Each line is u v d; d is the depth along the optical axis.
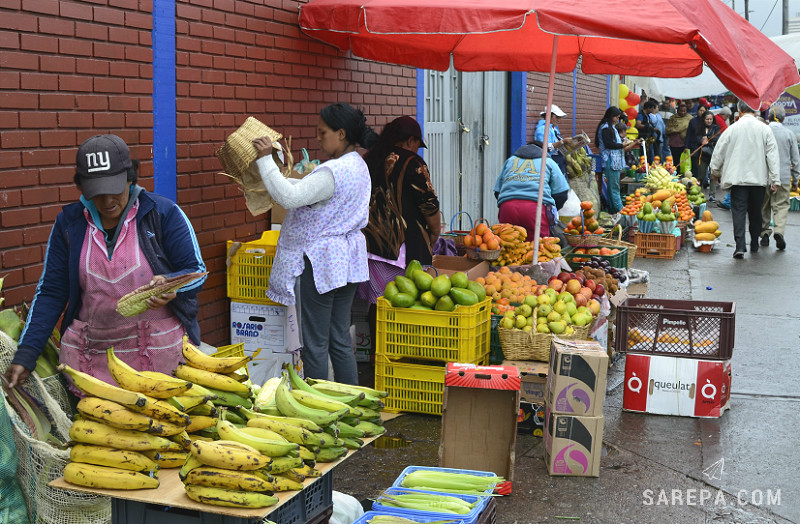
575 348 4.95
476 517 3.52
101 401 2.98
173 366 3.83
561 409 4.88
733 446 5.41
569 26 5.43
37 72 4.50
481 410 4.83
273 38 6.70
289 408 3.25
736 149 12.55
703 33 5.44
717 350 5.93
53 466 3.41
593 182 13.78
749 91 5.54
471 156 12.52
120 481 2.92
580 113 18.12
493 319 6.02
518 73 13.77
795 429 5.73
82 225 3.70
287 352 5.93
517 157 8.71
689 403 5.94
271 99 6.74
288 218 5.31
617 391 6.61
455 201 12.01
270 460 2.86
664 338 6.00
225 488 2.82
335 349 5.52
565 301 6.09
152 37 5.36
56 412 3.58
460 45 8.36
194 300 3.88
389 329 5.82
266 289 5.98
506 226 7.37
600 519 4.36
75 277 3.70
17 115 4.38
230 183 6.30
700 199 16.08
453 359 5.65
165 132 5.53
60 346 3.91
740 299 9.88
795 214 19.36
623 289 7.62
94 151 3.45
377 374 5.91
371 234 6.48
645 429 5.71
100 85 4.94
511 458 4.65
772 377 6.92
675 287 10.58
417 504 3.59
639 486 4.78
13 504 3.49
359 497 4.55
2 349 3.65
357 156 5.34
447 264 7.25
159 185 5.49
